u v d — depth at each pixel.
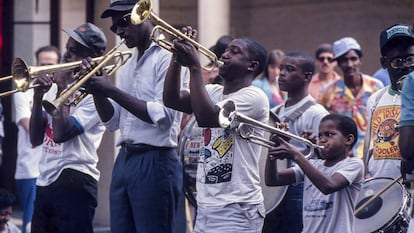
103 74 7.84
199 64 7.14
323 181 7.73
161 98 8.00
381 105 8.31
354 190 8.02
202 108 7.06
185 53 7.12
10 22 12.95
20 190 10.87
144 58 8.10
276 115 8.55
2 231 9.16
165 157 8.05
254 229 7.36
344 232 7.96
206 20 13.73
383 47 8.05
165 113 7.87
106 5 11.62
